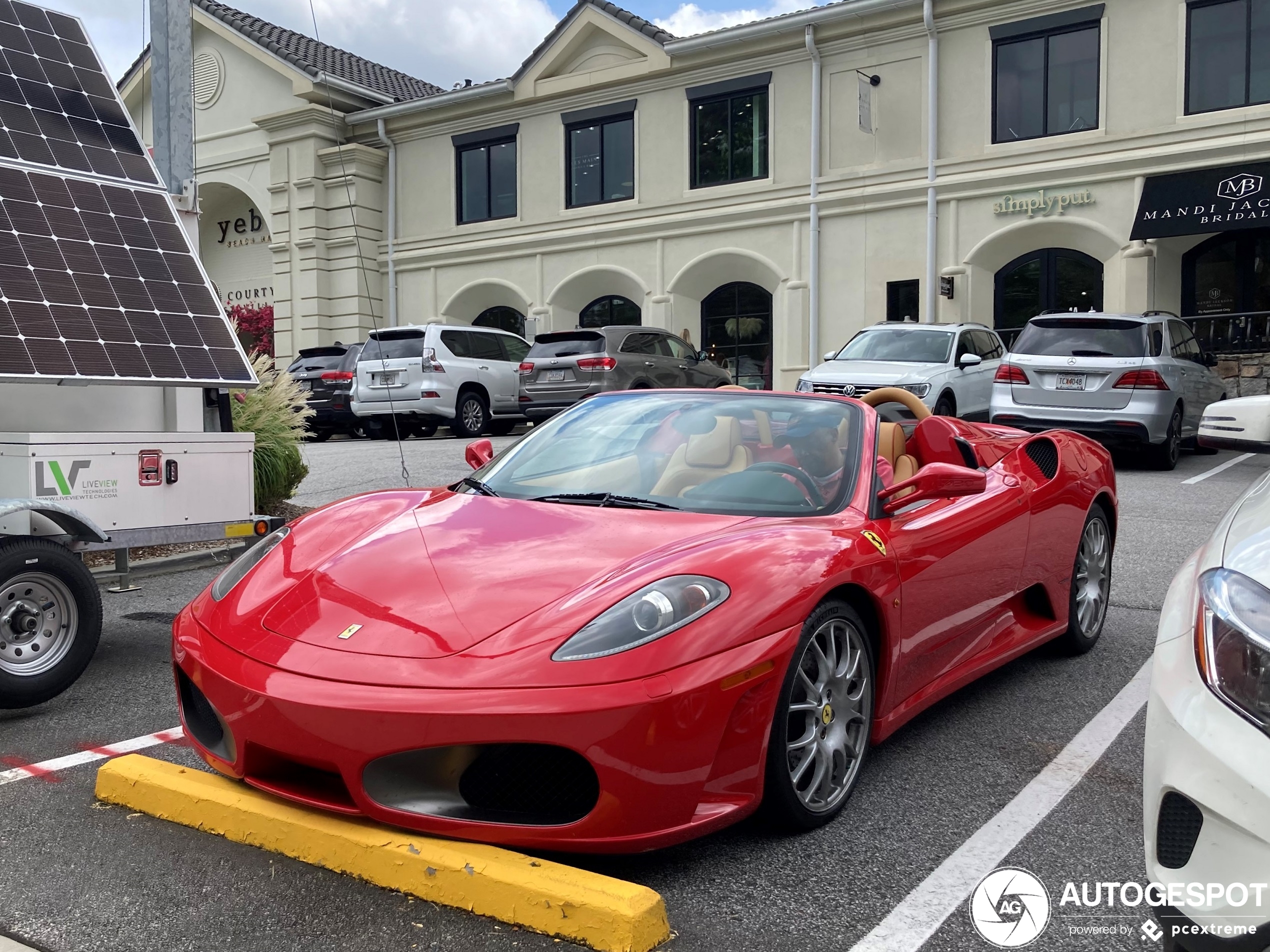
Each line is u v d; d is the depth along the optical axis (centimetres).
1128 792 313
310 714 250
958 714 387
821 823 287
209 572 661
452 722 238
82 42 586
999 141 1716
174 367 472
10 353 414
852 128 1819
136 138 559
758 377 1975
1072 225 1652
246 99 2370
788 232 1884
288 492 859
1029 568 413
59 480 423
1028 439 468
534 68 2109
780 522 310
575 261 2114
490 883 238
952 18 1725
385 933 233
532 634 253
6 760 346
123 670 452
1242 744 178
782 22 1822
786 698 266
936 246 1755
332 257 2309
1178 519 795
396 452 1340
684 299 2017
